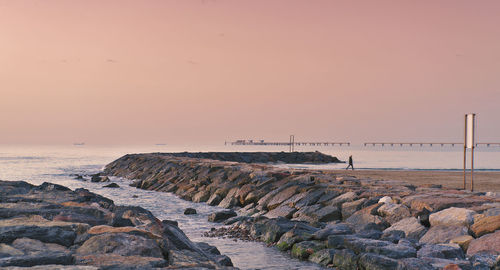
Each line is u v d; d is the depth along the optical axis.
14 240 6.22
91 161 82.00
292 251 10.30
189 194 23.98
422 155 129.88
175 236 7.23
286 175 21.39
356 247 8.97
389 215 11.97
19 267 4.87
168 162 37.09
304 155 84.44
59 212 8.62
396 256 8.15
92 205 11.20
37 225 6.99
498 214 9.94
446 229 9.98
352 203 13.73
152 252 6.17
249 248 11.07
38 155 121.81
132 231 6.93
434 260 7.97
